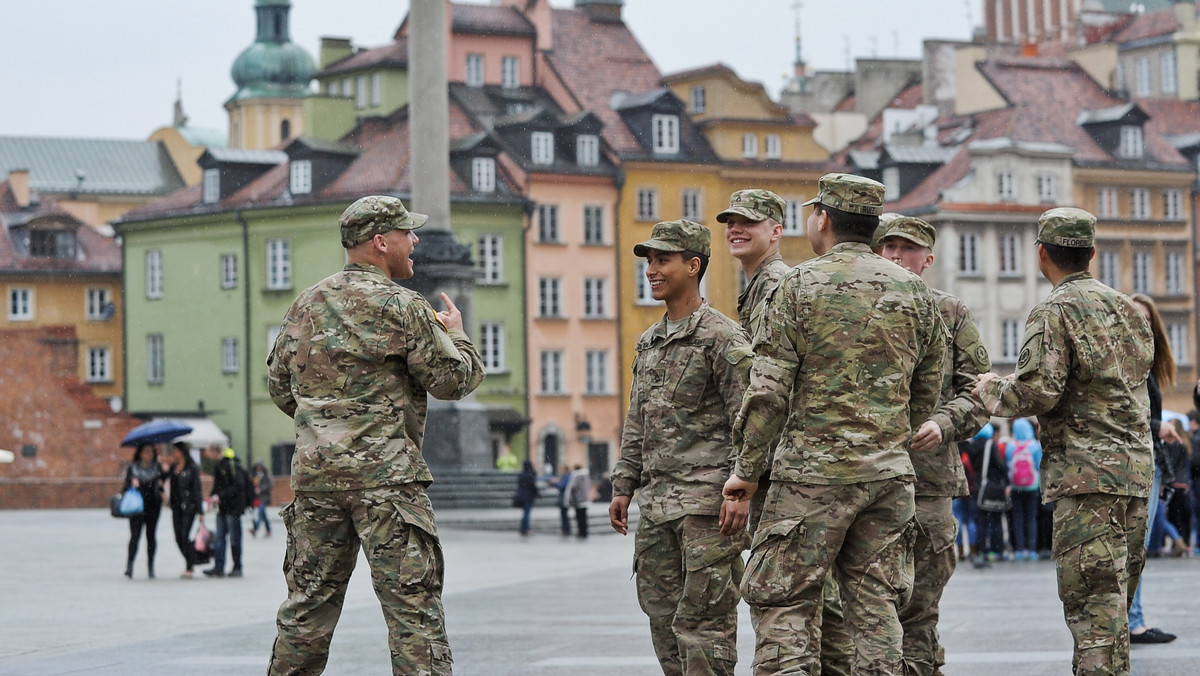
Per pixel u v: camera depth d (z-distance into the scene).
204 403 92.00
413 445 10.60
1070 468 11.56
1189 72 116.62
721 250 92.88
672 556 11.42
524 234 87.75
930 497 11.68
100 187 132.50
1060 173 95.81
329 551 10.54
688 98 95.56
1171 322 98.81
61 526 54.53
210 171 92.62
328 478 10.37
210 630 18.83
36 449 88.31
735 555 11.23
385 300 10.55
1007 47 114.50
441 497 56.53
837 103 119.62
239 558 29.16
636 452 11.73
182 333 93.19
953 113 104.56
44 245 103.00
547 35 96.56
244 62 150.00
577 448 89.12
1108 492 11.47
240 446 90.75
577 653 15.82
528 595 23.28
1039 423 11.91
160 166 135.88
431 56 56.44
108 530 50.72
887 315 10.02
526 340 87.88
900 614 11.75
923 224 12.35
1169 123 105.38
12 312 101.12
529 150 89.12
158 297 94.38
